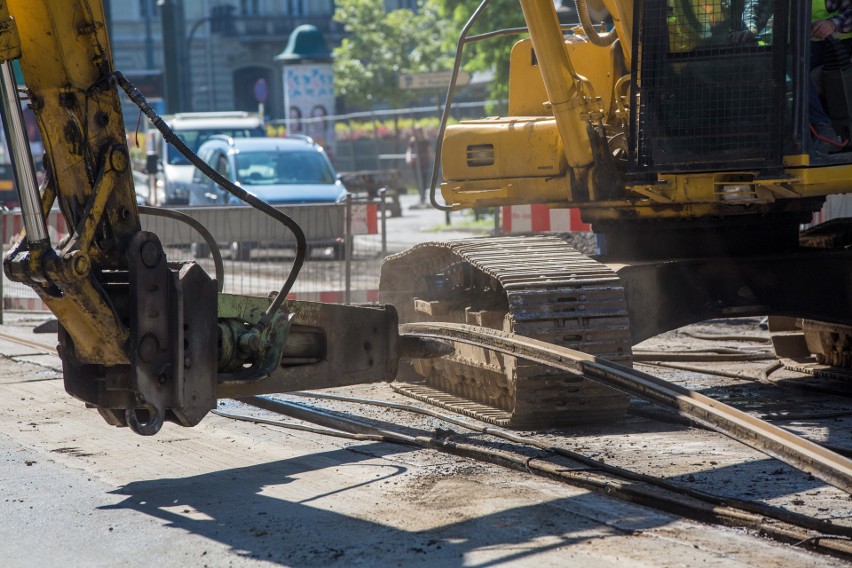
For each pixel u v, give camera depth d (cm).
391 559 831
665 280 1427
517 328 1241
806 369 1650
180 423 1028
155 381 984
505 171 1495
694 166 1295
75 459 1189
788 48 1245
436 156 1552
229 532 915
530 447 1164
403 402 1513
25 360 1925
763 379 1578
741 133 1271
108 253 1008
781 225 1478
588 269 1320
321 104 6297
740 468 1057
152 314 980
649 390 1039
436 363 1568
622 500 977
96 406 1050
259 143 3962
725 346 1978
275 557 848
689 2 1285
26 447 1248
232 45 10800
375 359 1188
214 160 4006
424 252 1577
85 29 992
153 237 981
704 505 923
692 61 1288
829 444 1150
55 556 870
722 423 955
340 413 1405
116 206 1007
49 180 1013
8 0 971
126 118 7875
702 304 1449
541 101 1550
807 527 859
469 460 1144
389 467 1115
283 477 1091
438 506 966
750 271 1459
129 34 10744
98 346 991
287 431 1316
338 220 2411
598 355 1254
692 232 1488
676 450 1143
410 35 7306
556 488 1018
